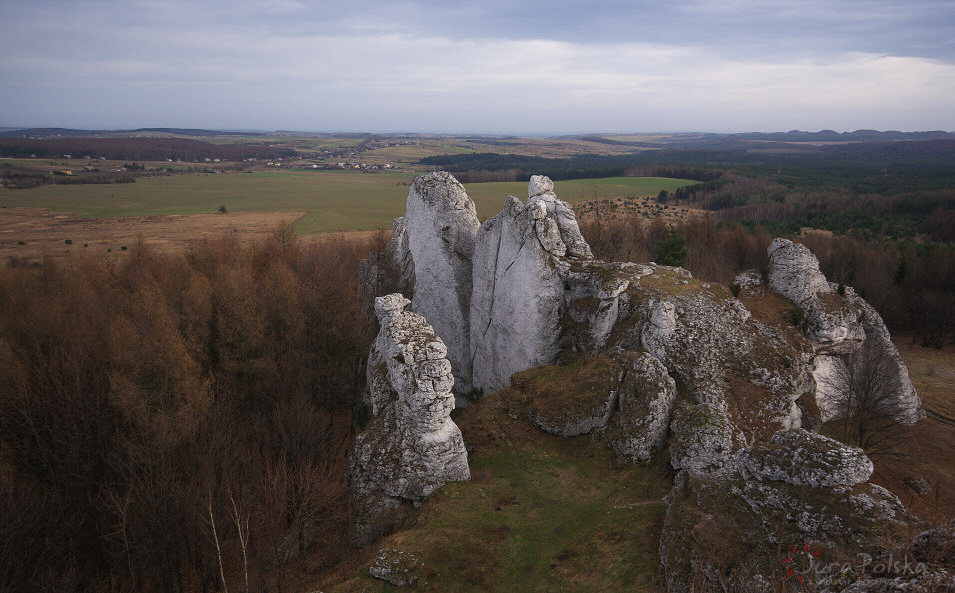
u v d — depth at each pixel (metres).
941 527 16.38
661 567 22.33
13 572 26.77
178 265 64.50
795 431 23.08
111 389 34.69
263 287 53.81
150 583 30.86
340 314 48.75
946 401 47.44
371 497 30.05
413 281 53.69
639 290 40.00
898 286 73.06
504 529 26.67
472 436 35.41
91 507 31.30
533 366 42.72
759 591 17.91
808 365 36.59
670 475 29.36
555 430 34.50
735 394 33.16
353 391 48.50
